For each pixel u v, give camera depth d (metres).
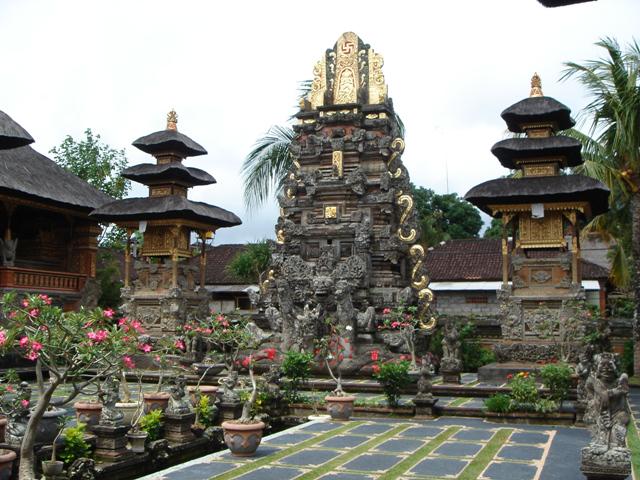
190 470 10.14
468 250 36.22
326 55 27.12
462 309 33.84
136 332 9.89
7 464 8.75
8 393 12.23
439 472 9.96
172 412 12.18
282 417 15.35
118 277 34.66
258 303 25.55
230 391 14.12
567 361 18.62
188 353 21.97
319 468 10.25
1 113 20.28
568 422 14.13
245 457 11.03
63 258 28.83
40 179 25.78
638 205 22.45
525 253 22.12
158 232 26.27
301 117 27.00
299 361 16.38
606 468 8.10
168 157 26.55
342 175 25.48
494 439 12.55
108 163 36.09
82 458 9.90
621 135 21.64
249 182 30.03
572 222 20.45
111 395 10.93
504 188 20.52
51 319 8.79
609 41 22.91
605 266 37.38
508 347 20.12
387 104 26.34
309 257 25.36
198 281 33.72
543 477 9.64
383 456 11.09
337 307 22.52
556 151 20.81
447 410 15.48
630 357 24.41
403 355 21.73
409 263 25.11
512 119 21.56
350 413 15.02
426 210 47.19
